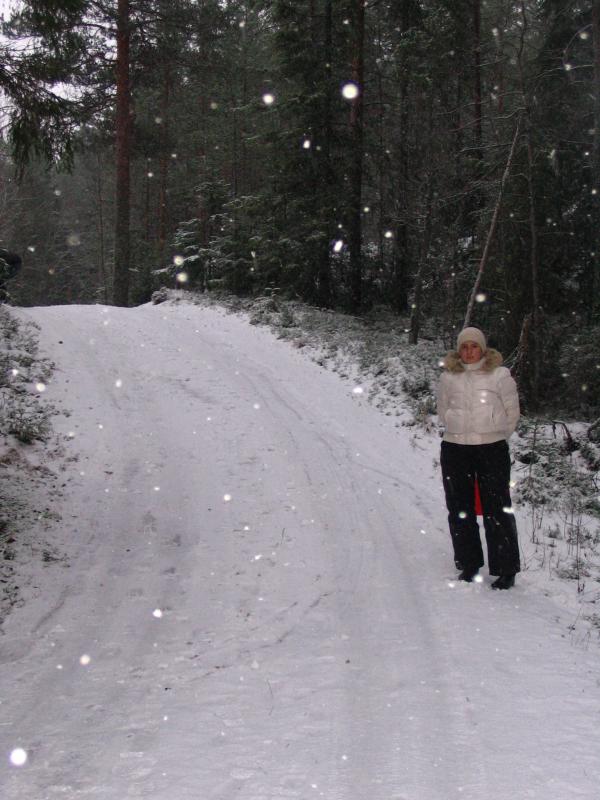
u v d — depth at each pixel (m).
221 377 11.77
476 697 3.14
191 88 28.52
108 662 3.69
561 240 13.11
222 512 6.45
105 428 8.80
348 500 6.85
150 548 5.60
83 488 6.95
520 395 10.98
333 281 20.34
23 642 3.98
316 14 18.91
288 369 12.73
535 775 2.48
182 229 28.30
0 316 13.02
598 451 8.51
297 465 7.84
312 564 5.24
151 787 2.45
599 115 11.62
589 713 3.00
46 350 11.93
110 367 11.69
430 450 8.88
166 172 31.80
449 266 14.48
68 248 49.34
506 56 13.87
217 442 8.58
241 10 26.27
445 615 4.23
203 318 17.88
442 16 17.88
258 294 20.83
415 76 16.64
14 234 41.69
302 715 3.00
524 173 12.22
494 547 4.80
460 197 13.93
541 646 3.79
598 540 6.16
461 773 2.51
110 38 20.36
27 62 6.11
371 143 20.78
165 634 4.05
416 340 14.52
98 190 43.06
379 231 21.11
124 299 21.28
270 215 19.98
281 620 4.21
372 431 9.53
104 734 2.90
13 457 7.31
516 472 8.08
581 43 14.20
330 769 2.55
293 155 19.16
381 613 4.29
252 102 19.95
